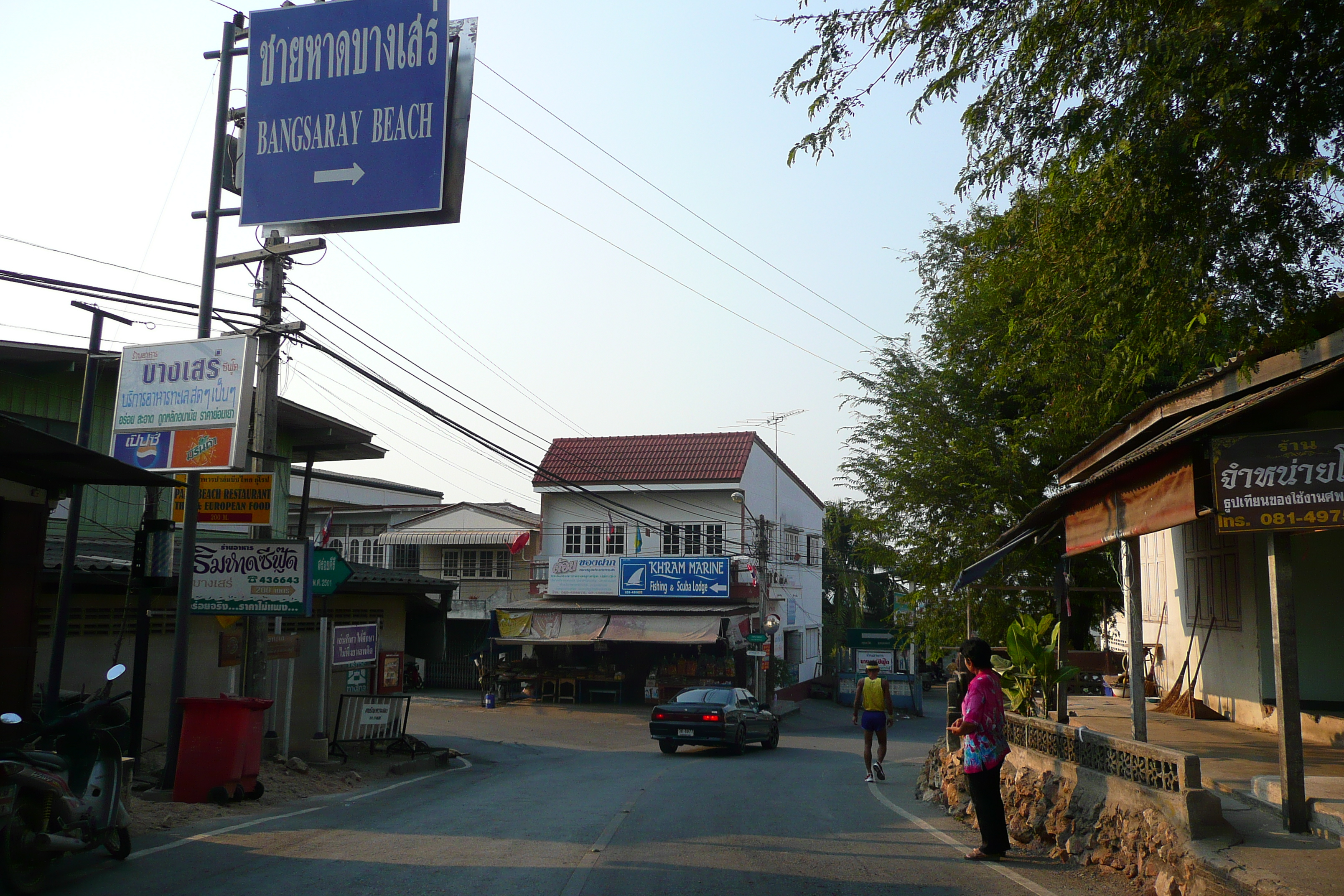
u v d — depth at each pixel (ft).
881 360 71.92
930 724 123.75
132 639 47.70
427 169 37.24
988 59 27.61
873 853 27.50
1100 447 42.04
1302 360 27.32
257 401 44.32
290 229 39.42
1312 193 25.22
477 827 32.32
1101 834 25.16
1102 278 27.73
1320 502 20.45
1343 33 23.07
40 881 22.18
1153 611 52.95
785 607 143.33
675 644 115.85
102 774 25.11
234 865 25.23
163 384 38.68
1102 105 26.48
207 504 43.27
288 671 51.29
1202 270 25.41
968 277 55.06
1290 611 21.18
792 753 78.74
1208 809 21.15
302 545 42.19
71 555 37.81
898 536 69.21
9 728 25.96
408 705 61.87
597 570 119.65
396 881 23.35
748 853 27.45
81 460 32.07
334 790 44.42
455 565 135.03
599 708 115.55
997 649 54.75
